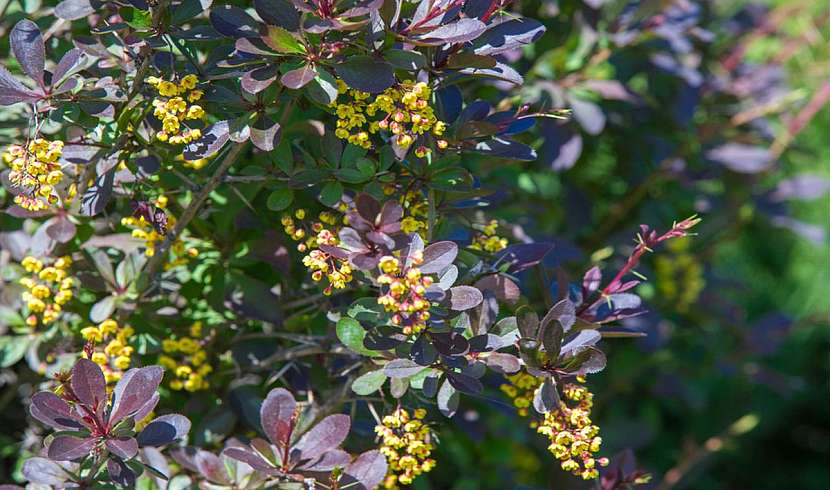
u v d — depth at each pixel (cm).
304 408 113
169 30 106
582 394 106
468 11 106
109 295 115
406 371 105
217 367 117
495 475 141
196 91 106
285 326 116
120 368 111
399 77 108
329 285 110
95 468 105
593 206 146
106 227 116
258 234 116
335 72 105
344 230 103
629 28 131
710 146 145
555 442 105
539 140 129
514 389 112
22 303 117
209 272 116
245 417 114
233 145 109
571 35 130
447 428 130
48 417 103
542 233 127
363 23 102
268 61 105
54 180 104
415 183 108
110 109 107
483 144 108
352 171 107
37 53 105
